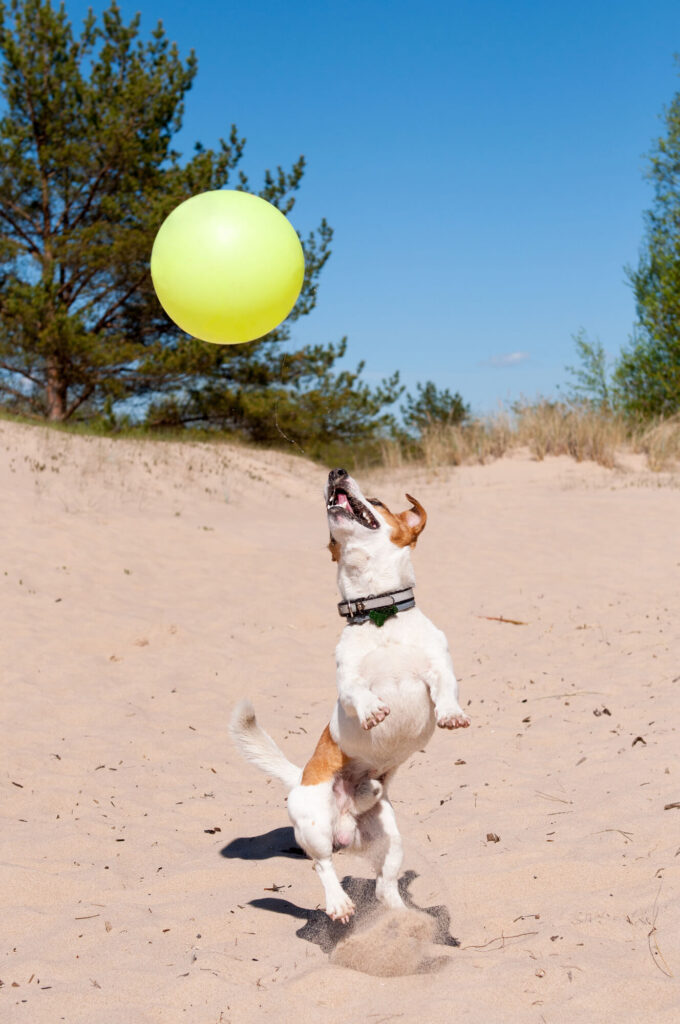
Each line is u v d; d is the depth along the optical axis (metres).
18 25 21.80
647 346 24.30
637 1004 3.20
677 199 23.58
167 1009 3.41
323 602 11.19
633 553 12.64
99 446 17.28
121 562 11.88
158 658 9.17
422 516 4.56
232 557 12.73
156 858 5.19
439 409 27.55
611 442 20.09
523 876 4.46
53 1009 3.44
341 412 24.09
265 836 5.53
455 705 4.15
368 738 4.23
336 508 4.38
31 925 4.29
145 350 21.64
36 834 5.41
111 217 21.95
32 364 21.48
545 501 16.20
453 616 10.62
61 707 7.73
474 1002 3.30
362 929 4.08
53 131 22.28
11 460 15.05
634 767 5.78
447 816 5.45
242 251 4.19
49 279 20.44
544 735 6.82
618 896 4.12
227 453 20.09
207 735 7.43
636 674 8.02
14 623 9.45
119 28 22.75
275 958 3.86
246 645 9.68
